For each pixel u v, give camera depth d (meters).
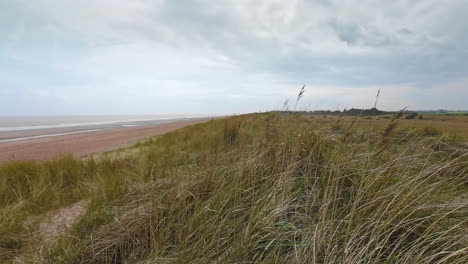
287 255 1.62
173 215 2.25
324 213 1.60
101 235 2.20
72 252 2.04
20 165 4.81
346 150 2.78
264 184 2.48
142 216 2.28
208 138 7.23
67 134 21.88
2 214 2.84
